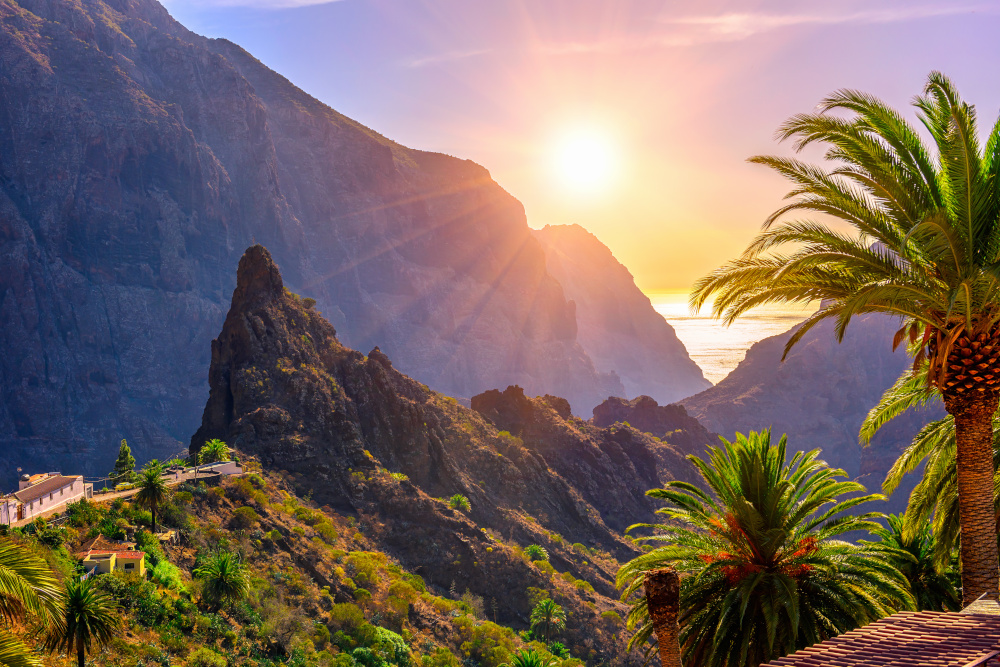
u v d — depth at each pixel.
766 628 24.25
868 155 21.31
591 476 196.75
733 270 22.62
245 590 79.44
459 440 168.00
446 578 115.31
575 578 136.50
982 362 20.33
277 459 128.12
